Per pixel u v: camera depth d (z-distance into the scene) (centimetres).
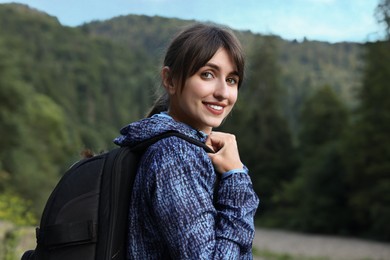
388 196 3966
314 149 5428
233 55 174
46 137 4441
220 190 169
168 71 179
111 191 163
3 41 2725
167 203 155
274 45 6066
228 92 174
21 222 1182
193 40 172
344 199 4453
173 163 158
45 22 11625
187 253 152
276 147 5747
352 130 4216
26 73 7850
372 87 4103
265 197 5653
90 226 160
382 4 4181
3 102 2692
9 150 2753
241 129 5784
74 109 9288
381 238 4028
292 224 4897
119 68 11306
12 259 903
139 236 162
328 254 3256
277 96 5947
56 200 165
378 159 4066
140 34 16500
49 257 162
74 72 10344
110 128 9662
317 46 15562
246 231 162
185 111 176
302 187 4862
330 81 13800
